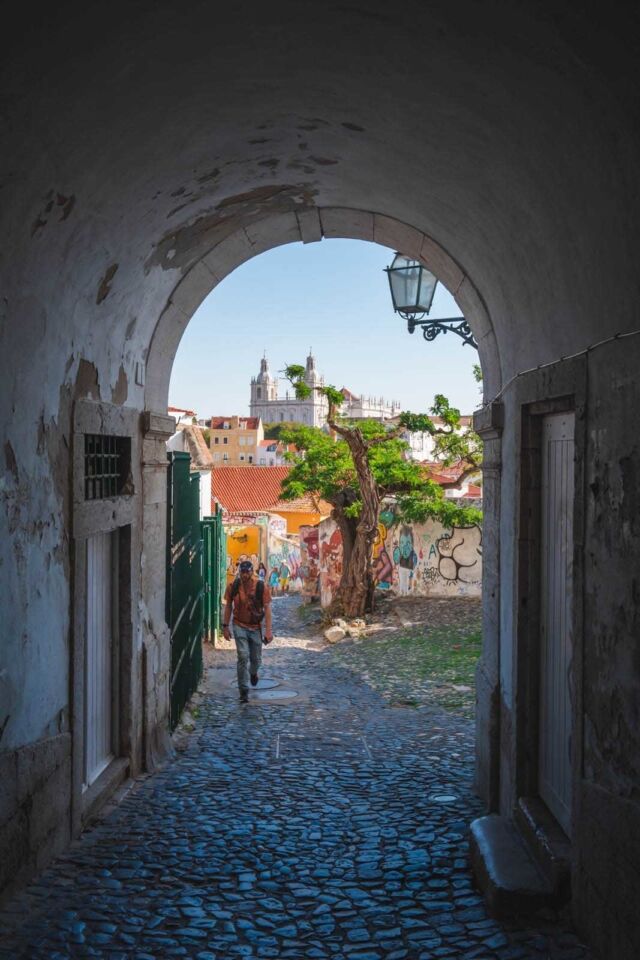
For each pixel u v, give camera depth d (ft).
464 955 12.48
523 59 10.34
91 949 12.64
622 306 10.92
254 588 33.81
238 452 348.38
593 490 12.23
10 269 13.12
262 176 19.84
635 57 8.41
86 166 13.44
